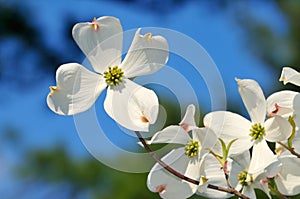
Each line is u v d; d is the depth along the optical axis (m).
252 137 0.97
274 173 0.96
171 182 0.94
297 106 0.96
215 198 0.96
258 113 0.97
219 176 0.95
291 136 0.96
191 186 0.94
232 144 0.97
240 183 0.96
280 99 0.97
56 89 0.92
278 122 0.95
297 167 0.97
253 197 0.96
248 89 0.97
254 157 0.96
